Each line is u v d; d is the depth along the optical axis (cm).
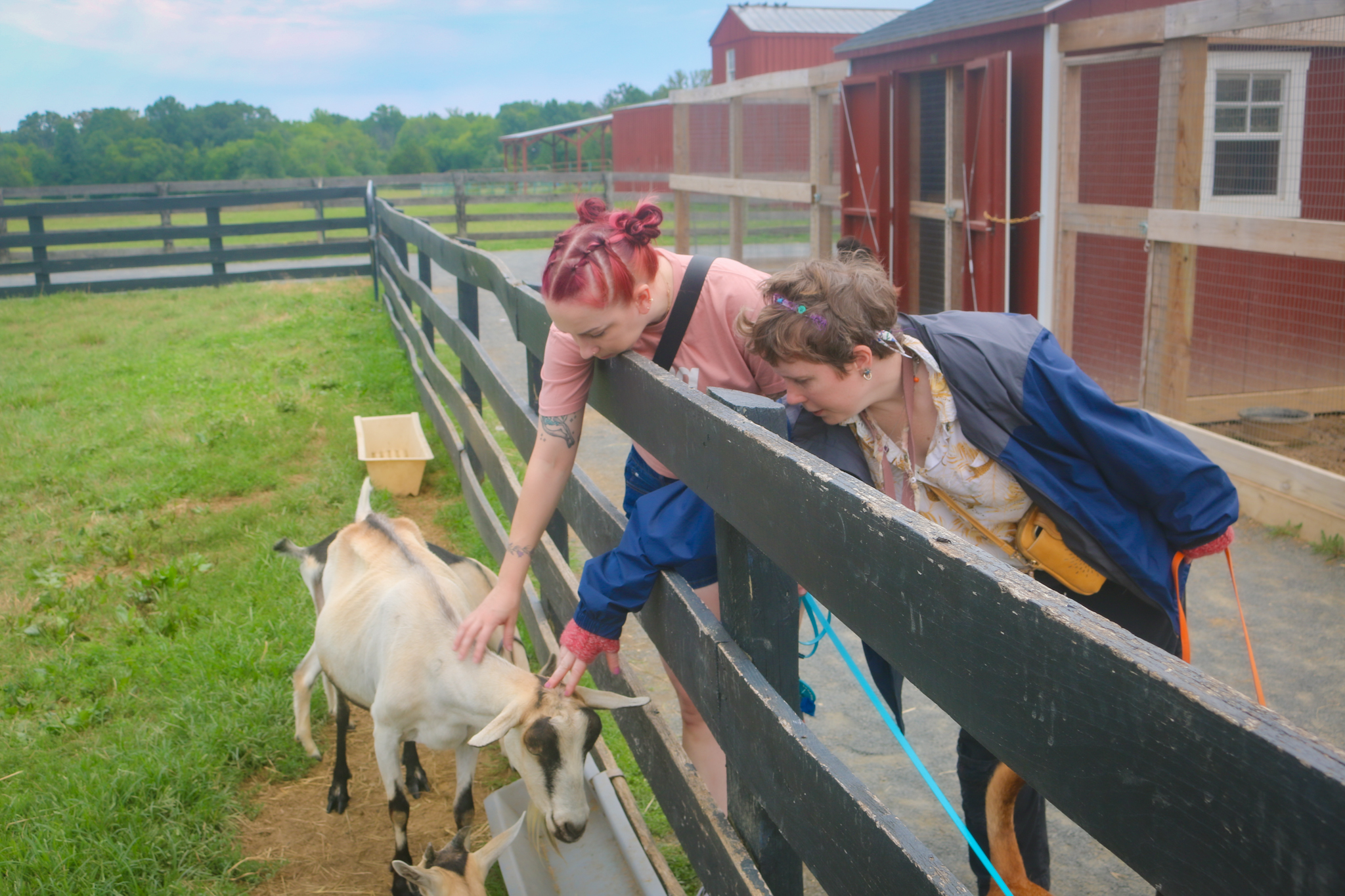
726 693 186
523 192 2423
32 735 370
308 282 1611
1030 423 171
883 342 174
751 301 218
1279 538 503
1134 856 85
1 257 1936
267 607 460
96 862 297
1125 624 190
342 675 309
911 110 845
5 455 716
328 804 330
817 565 141
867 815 134
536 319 316
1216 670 377
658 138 2758
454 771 354
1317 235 466
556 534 355
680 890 247
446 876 234
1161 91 572
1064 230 677
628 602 218
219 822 321
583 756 239
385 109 12694
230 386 887
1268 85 734
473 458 549
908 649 118
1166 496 171
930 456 181
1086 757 90
